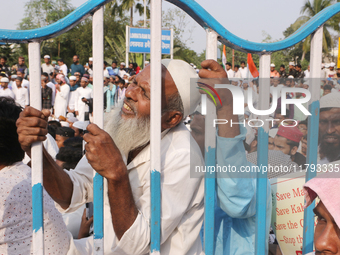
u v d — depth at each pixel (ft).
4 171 4.40
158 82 3.35
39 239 3.33
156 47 3.31
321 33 3.92
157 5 3.26
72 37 117.08
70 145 9.23
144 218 3.67
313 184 3.31
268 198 4.66
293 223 4.87
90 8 3.19
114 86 32.60
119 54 84.12
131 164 4.25
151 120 3.40
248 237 4.90
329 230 3.30
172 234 4.07
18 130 3.16
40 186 3.27
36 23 136.15
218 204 4.47
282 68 49.70
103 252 3.58
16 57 94.94
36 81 3.16
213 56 3.64
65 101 33.60
